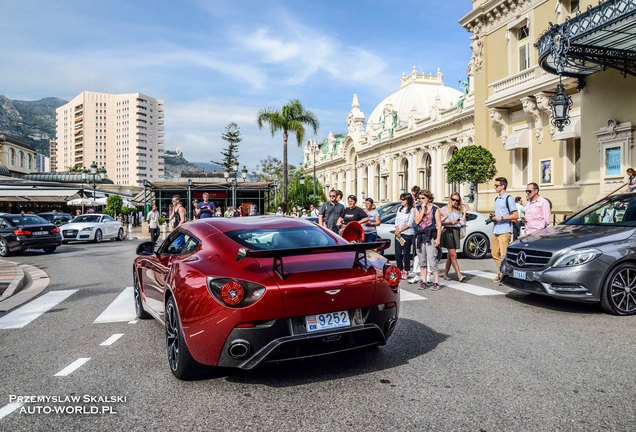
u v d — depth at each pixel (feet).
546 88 63.26
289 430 10.55
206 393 12.78
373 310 13.65
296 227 16.34
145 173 502.79
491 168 73.15
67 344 17.88
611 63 48.78
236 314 12.22
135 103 492.54
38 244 56.24
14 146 297.33
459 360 15.08
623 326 18.99
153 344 17.63
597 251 20.76
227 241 14.69
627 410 11.23
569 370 13.98
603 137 53.52
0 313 23.61
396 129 153.48
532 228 27.94
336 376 13.87
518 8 69.87
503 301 24.30
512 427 10.48
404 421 10.88
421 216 27.89
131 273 38.06
